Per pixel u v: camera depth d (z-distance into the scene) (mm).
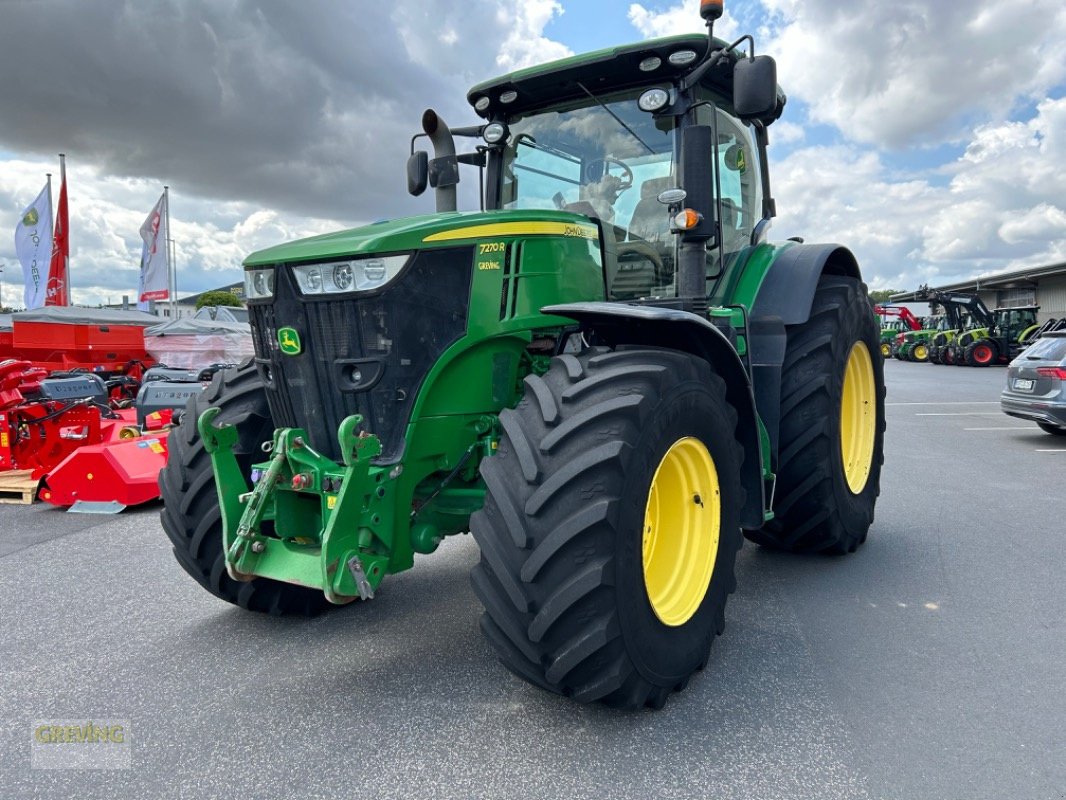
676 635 2613
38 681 2912
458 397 2848
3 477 6441
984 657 3031
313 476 2703
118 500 5805
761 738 2428
